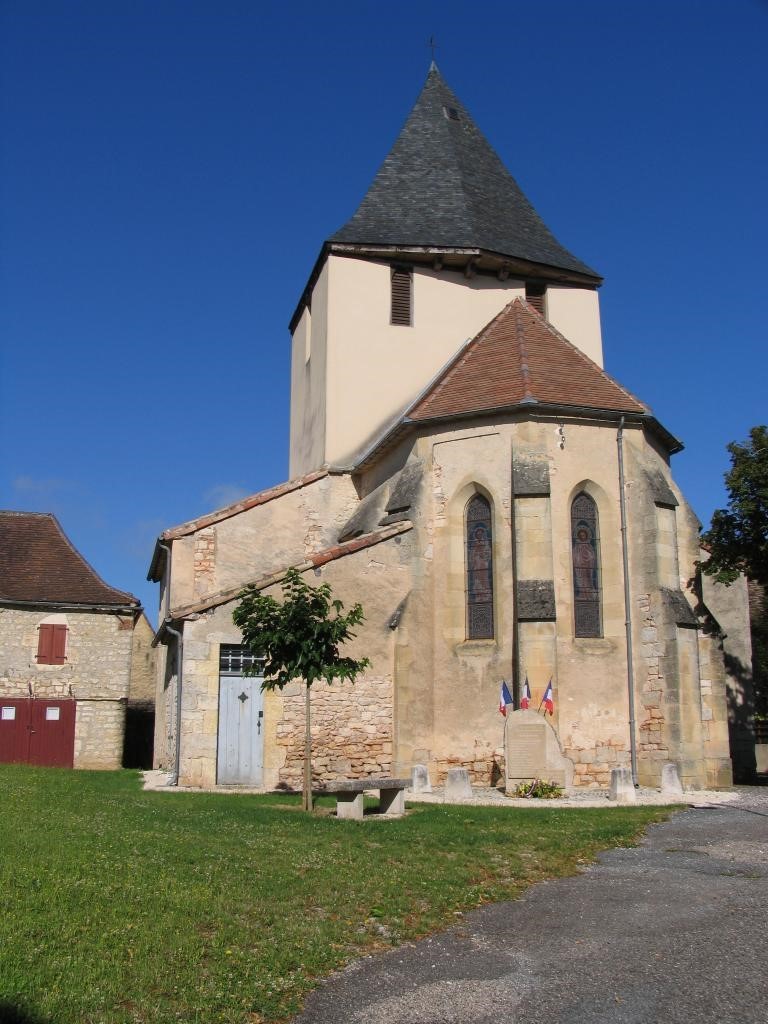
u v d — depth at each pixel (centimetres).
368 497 2447
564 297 2844
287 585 1777
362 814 1426
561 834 1252
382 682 1991
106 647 2836
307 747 1552
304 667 1543
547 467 1995
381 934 805
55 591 2841
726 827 1323
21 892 809
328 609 1591
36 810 1353
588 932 812
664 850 1165
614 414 2067
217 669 1934
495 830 1280
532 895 952
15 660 2769
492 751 1941
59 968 646
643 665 1948
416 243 2689
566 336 2812
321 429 2678
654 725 1908
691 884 974
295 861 1023
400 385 2667
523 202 2970
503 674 1961
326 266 2709
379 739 1966
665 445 2281
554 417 2055
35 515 3083
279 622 1566
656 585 1961
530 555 1931
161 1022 588
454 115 3056
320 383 2725
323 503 2531
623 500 2047
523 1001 657
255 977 677
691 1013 629
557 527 1998
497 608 1995
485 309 2773
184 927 759
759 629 3234
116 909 788
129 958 683
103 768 2761
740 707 2562
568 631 1959
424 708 1995
